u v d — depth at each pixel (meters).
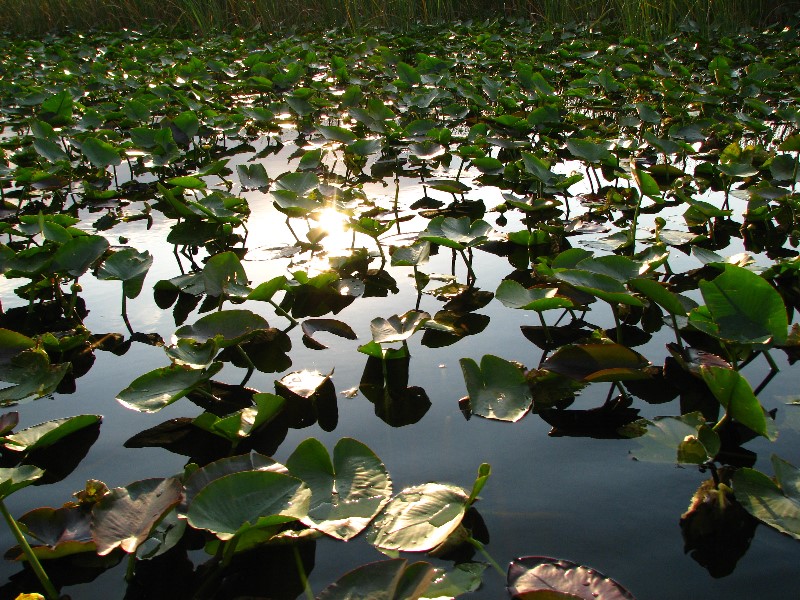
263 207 3.91
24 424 1.89
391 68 7.18
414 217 3.66
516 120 4.75
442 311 2.52
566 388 1.97
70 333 2.43
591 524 1.43
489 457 1.66
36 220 3.12
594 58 7.26
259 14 11.00
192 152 4.89
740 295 1.83
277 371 2.14
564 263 2.41
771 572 1.30
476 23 9.86
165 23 11.33
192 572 1.36
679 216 3.53
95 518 1.35
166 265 3.08
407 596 1.17
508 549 1.37
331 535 1.39
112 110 5.79
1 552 1.41
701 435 1.66
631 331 2.33
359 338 2.34
